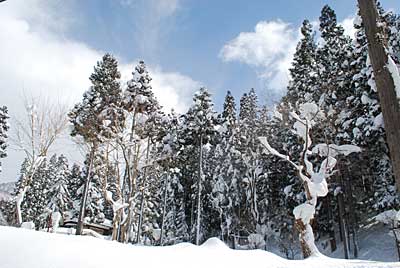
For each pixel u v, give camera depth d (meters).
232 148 33.12
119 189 19.20
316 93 24.78
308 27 29.69
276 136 29.53
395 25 24.22
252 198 30.00
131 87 23.88
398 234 19.77
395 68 3.77
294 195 26.17
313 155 23.61
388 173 21.08
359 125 21.16
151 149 22.41
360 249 24.14
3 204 34.12
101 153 19.59
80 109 21.67
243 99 35.31
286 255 28.22
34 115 17.77
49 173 44.69
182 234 38.72
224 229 34.88
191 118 35.09
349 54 24.36
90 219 35.53
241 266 8.37
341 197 24.56
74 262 6.35
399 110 3.57
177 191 41.12
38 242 7.03
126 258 7.14
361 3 4.26
